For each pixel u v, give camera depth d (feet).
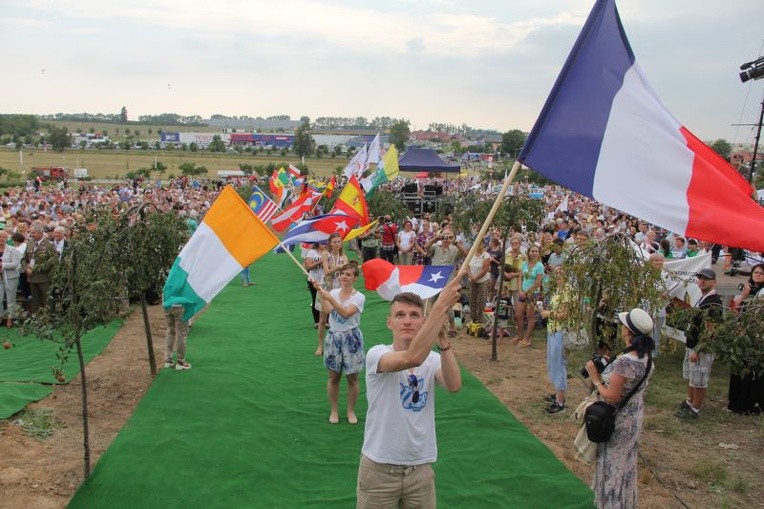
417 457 12.95
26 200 97.35
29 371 30.91
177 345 30.86
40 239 41.96
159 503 18.71
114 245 26.99
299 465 21.59
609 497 16.85
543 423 25.86
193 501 18.89
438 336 12.97
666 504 19.51
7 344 31.40
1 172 219.82
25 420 24.31
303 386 30.17
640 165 15.74
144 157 389.39
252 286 61.87
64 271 20.40
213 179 245.24
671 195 15.49
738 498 20.01
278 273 71.56
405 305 12.96
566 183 15.70
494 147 456.86
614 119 15.88
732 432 25.50
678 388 30.91
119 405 26.86
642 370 16.38
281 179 115.24
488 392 29.17
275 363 34.14
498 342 39.34
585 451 17.35
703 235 15.03
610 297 21.43
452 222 54.39
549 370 26.94
